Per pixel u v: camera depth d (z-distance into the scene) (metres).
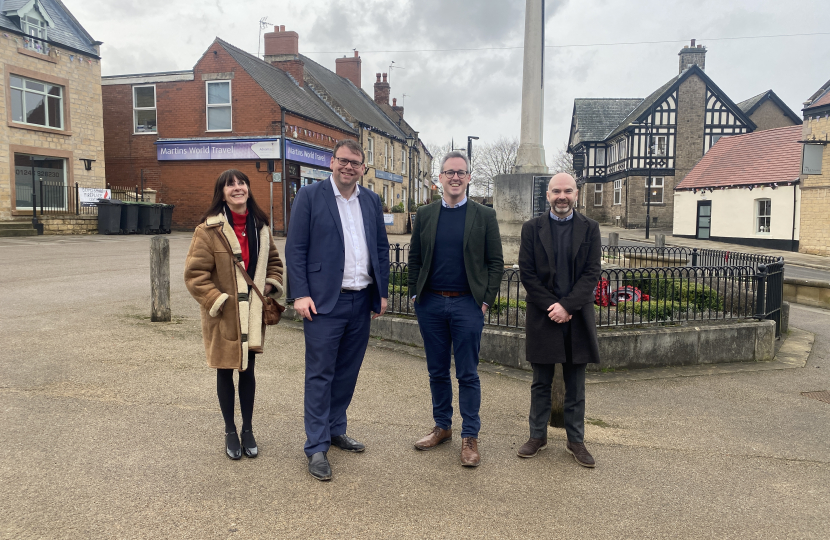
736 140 28.09
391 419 4.16
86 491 2.85
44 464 3.11
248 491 2.96
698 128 35.06
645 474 3.41
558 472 3.40
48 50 18.92
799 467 3.59
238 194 3.29
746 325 6.17
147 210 20.05
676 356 5.93
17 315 6.42
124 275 9.60
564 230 3.62
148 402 4.12
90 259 11.54
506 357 5.70
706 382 5.42
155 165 24.03
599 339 5.61
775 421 4.43
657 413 4.55
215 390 4.45
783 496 3.18
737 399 4.95
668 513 2.95
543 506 2.97
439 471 3.34
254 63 25.17
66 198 19.80
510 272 5.82
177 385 4.51
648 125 35.12
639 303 6.27
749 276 6.58
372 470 3.31
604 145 41.44
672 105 35.03
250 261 3.38
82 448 3.33
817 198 20.66
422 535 2.63
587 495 3.12
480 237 3.56
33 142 18.48
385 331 6.44
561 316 3.44
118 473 3.06
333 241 3.36
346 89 37.03
